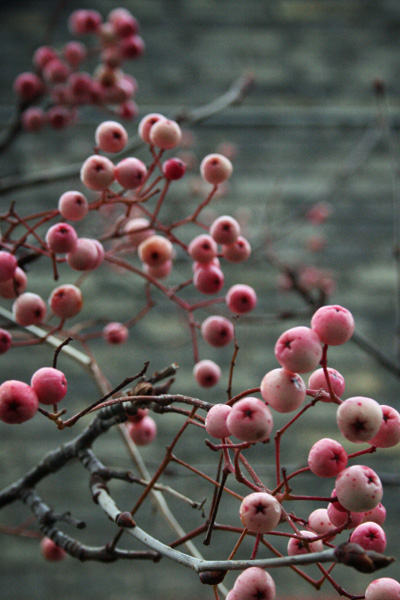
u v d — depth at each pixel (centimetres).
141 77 196
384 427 43
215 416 44
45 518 51
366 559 40
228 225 53
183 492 142
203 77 198
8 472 146
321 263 173
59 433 151
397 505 146
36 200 175
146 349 159
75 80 85
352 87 200
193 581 139
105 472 50
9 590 137
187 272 156
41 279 163
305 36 206
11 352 157
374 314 169
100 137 53
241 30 205
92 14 86
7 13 195
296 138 191
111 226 100
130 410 49
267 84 198
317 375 46
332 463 43
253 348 161
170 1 206
